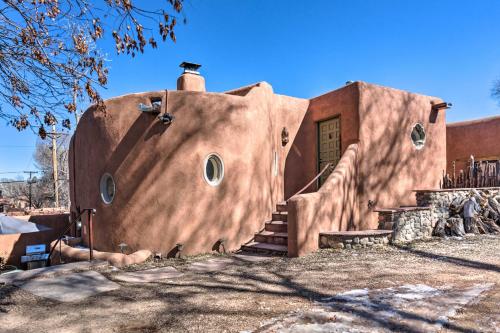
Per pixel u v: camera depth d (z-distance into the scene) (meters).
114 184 8.22
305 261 6.96
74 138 10.62
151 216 7.83
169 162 7.87
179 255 7.75
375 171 9.57
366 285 5.21
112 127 8.32
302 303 4.53
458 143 13.56
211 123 8.20
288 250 7.54
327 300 4.59
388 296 4.61
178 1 3.71
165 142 7.87
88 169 9.05
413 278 5.50
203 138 8.09
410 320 3.76
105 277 6.20
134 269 6.85
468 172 11.45
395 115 10.16
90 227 7.20
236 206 8.48
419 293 4.69
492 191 10.68
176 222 7.82
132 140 8.06
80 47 3.84
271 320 3.97
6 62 3.89
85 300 4.95
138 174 7.94
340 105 9.97
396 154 10.11
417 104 10.80
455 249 7.77
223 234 8.27
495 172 11.05
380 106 9.80
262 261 7.23
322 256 7.29
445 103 10.91
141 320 4.14
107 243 8.30
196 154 8.00
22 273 6.18
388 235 8.34
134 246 7.89
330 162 10.55
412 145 10.58
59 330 3.91
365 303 4.38
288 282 5.57
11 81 4.04
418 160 10.70
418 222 9.10
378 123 9.73
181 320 4.10
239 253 8.18
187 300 4.84
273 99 10.18
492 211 10.09
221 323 3.96
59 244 9.31
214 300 4.80
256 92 9.20
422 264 6.45
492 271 5.83
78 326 4.02
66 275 6.24
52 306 4.71
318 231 7.91
